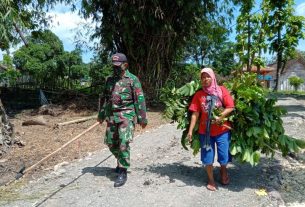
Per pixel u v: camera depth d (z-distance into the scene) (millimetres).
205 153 3176
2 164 4004
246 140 3221
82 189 3215
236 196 3051
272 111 3260
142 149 4594
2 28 5707
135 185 3277
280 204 2982
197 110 3199
